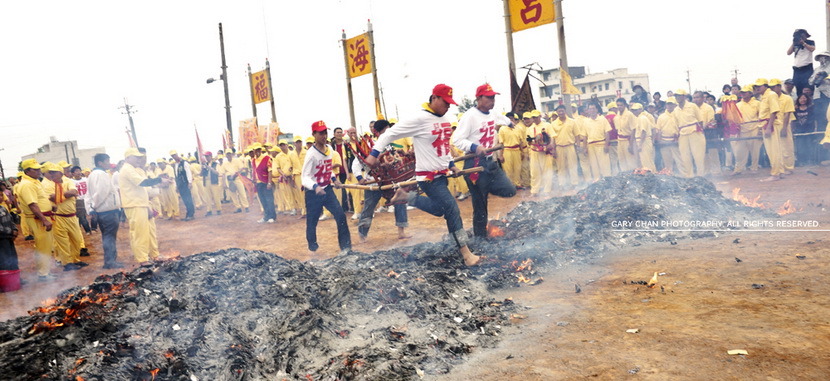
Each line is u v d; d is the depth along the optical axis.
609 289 4.61
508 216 7.91
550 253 5.83
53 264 10.70
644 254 5.73
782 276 4.33
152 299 4.25
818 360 2.82
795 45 13.17
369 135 11.98
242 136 25.91
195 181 22.83
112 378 3.25
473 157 5.94
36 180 8.94
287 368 3.49
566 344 3.49
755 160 12.73
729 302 3.87
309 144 14.73
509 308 4.37
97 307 4.03
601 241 6.25
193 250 10.66
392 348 3.67
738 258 5.01
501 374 3.18
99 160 9.23
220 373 3.40
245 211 19.03
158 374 3.35
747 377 2.74
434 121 5.62
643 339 3.38
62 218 9.51
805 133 12.60
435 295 4.57
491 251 6.05
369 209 9.12
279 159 14.60
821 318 3.37
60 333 3.68
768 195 8.91
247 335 3.84
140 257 8.77
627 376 2.92
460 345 3.66
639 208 7.06
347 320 4.16
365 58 20.17
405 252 6.21
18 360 3.34
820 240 5.36
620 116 13.34
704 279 4.53
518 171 14.12
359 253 5.96
